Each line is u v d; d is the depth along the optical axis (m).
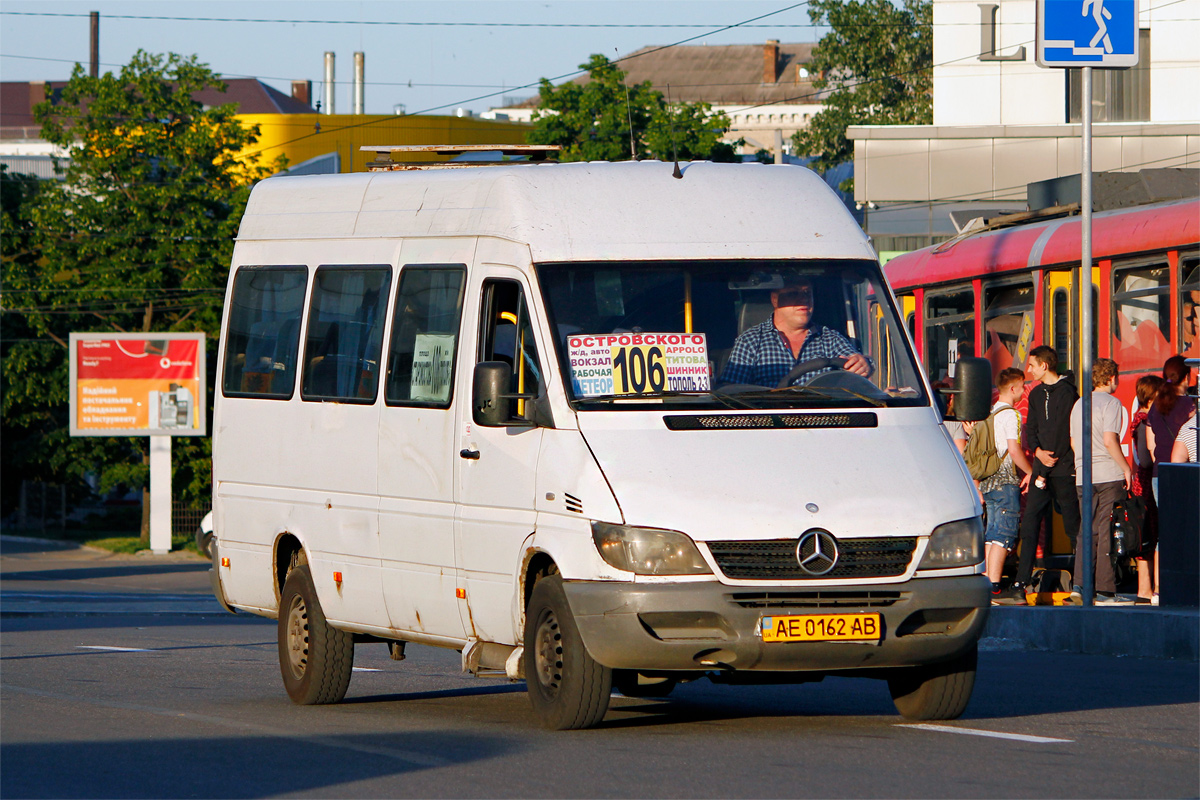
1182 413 49.22
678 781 22.78
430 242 31.72
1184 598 43.28
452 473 29.98
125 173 164.50
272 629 68.81
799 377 28.52
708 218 29.84
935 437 28.17
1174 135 133.12
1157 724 28.97
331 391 33.97
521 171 30.52
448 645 30.86
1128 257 54.62
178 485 164.38
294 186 36.72
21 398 168.38
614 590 25.73
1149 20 136.25
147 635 64.06
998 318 62.53
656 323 28.47
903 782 22.53
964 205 138.50
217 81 169.12
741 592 25.67
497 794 22.09
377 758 25.56
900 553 26.34
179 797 22.72
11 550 161.25
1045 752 25.23
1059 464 49.75
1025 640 46.25
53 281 165.75
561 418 27.50
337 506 33.38
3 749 27.64
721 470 26.52
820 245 29.92
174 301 164.62
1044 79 138.38
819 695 35.38
